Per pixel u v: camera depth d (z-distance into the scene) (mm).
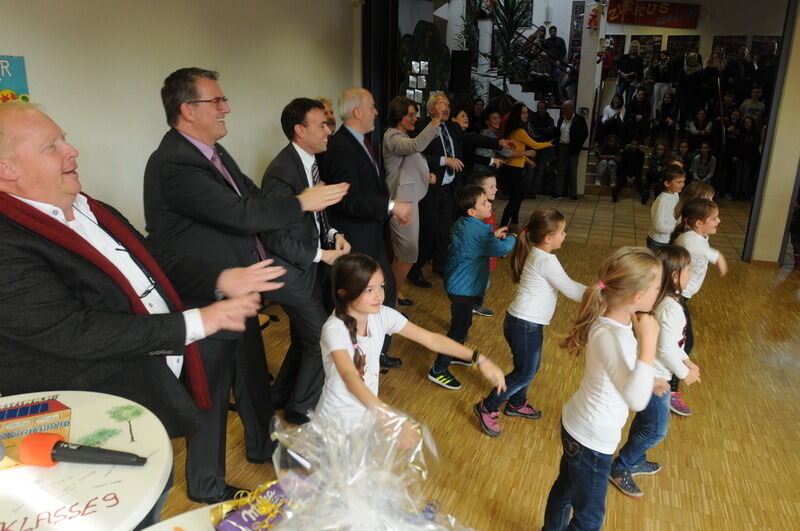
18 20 2533
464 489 2285
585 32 8523
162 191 1810
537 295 2484
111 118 3086
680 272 2105
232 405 2779
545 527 1931
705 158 8523
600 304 1694
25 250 1272
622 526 2113
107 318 1326
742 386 3137
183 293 1795
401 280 3730
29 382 1399
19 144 1278
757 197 5234
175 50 3504
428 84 6590
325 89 5496
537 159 8445
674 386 2795
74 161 1387
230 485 2205
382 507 917
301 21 4926
